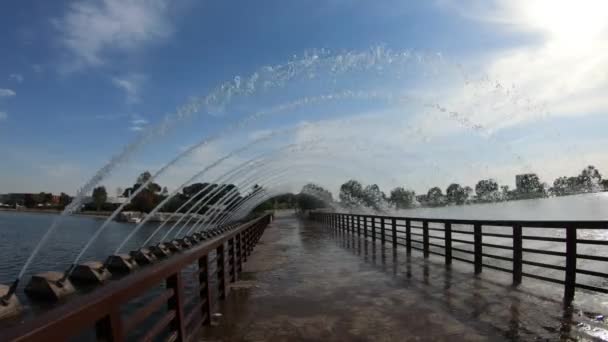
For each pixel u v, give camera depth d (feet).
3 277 45.68
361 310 19.11
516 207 117.80
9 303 15.14
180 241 41.34
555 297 20.57
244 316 18.45
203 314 17.02
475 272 28.91
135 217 179.73
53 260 63.31
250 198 97.55
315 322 17.37
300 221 156.25
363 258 38.73
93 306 7.02
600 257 18.54
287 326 16.87
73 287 19.48
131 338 20.20
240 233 32.24
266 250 49.70
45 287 18.01
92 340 17.97
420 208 138.00
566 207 106.01
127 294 8.45
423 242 39.63
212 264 39.06
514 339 14.67
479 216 84.23
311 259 39.09
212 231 55.93
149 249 33.47
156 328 10.63
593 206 108.58
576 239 19.88
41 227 151.84
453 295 21.66
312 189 180.75
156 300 10.74
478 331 15.64
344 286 24.93
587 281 26.86
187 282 32.81
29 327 5.36
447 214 101.50
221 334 15.93
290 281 27.14
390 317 17.83
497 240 53.93
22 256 67.10
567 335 14.94
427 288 23.65
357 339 15.12
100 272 22.36
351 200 162.81
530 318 17.06
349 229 77.15
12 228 143.84
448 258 33.63
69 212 22.17
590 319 16.72
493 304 19.51
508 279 25.86
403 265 33.27
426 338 15.05
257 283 26.68
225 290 21.89
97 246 86.02
